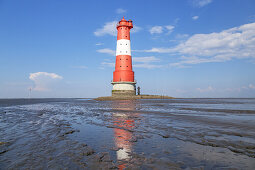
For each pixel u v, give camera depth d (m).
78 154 4.96
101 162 4.38
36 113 17.28
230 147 5.41
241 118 11.59
